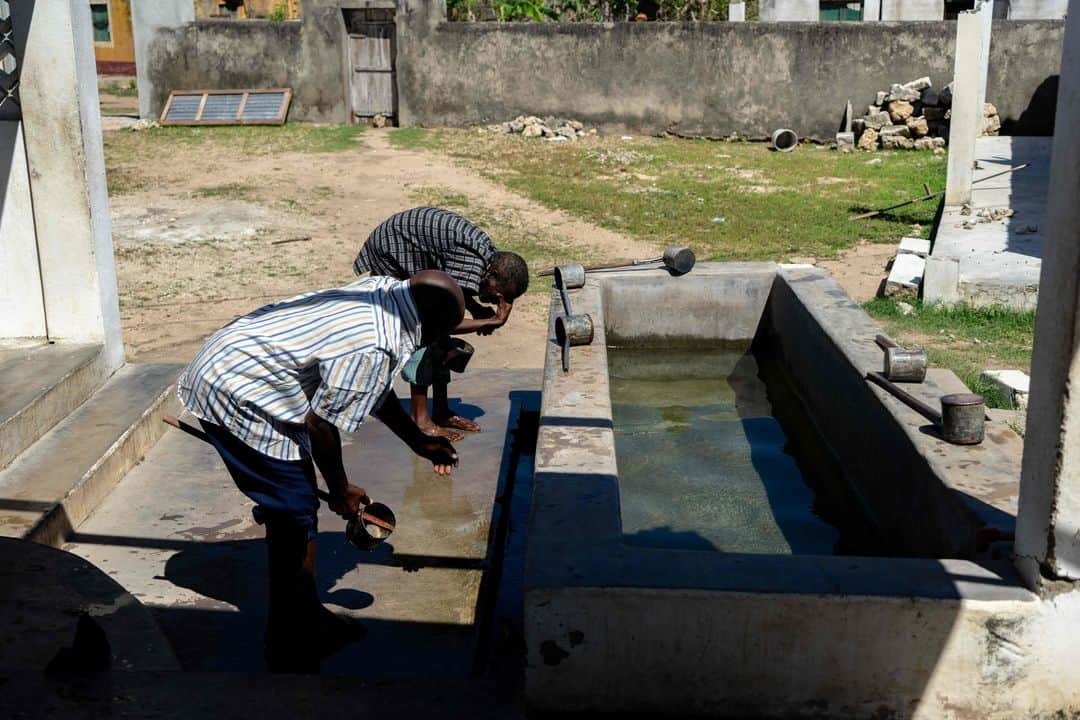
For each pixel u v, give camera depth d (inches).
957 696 122.8
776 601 121.1
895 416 180.2
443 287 138.8
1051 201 116.0
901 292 385.1
